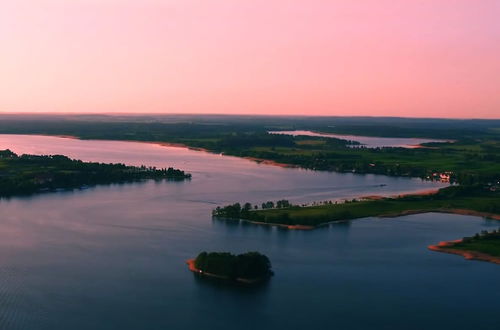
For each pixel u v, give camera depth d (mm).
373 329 163125
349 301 180500
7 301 176625
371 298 183000
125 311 171625
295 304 178000
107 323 164125
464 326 164750
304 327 163625
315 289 189500
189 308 174500
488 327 164375
